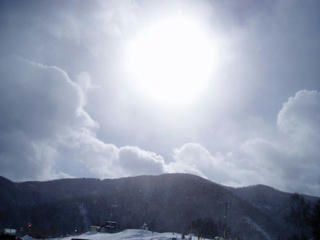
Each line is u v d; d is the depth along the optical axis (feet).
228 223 587.27
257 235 538.06
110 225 577.02
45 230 635.25
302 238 386.32
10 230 306.14
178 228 615.57
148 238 388.37
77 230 653.30
